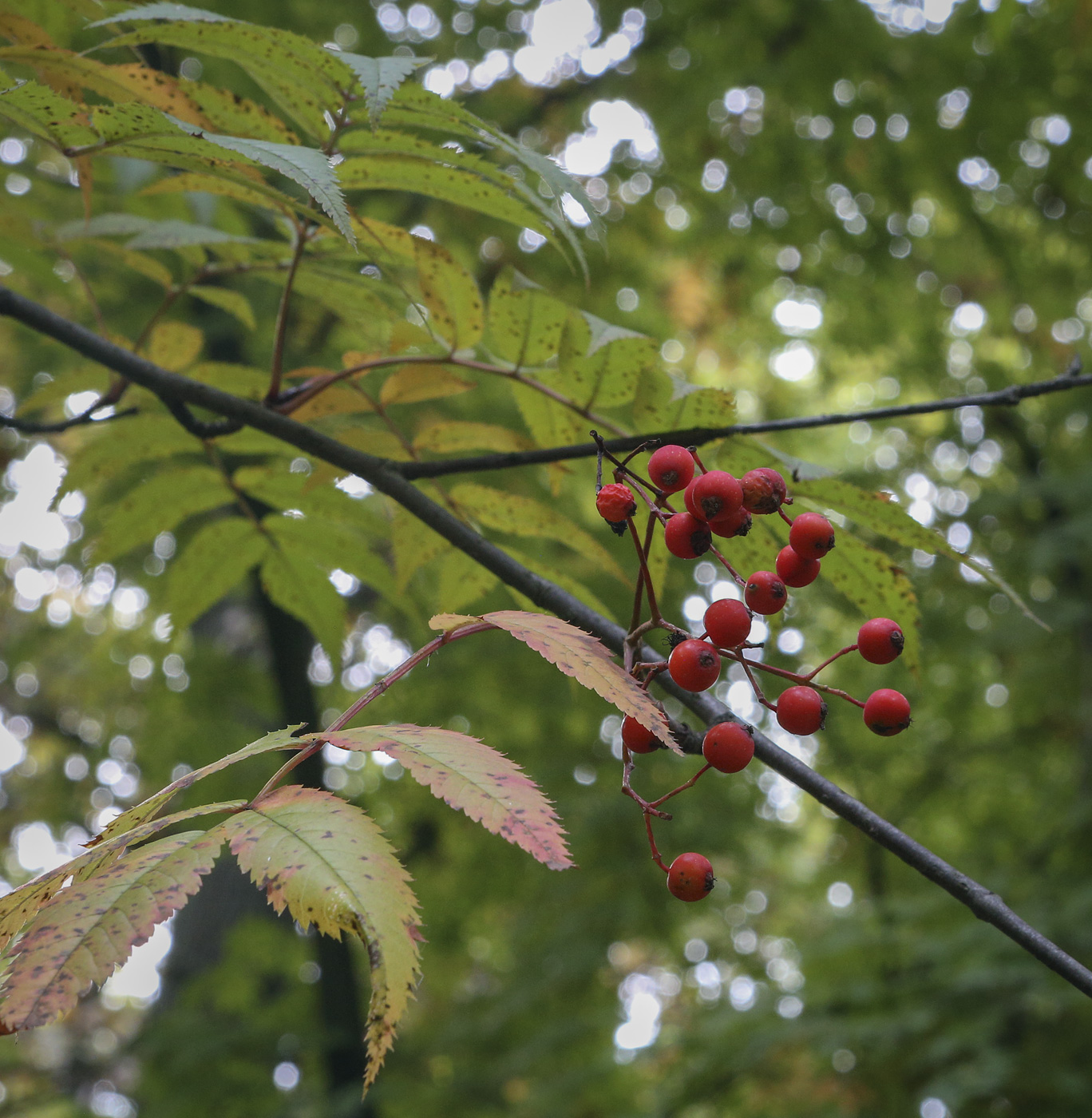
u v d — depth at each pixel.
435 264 1.67
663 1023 10.29
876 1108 5.30
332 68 1.39
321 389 1.83
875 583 1.61
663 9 6.44
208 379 2.22
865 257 7.20
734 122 6.73
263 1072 5.23
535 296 1.71
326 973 5.23
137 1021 11.87
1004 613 7.91
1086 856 6.34
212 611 8.22
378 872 0.79
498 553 1.55
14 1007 0.71
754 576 1.18
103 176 2.44
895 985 5.33
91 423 2.04
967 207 6.91
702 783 6.91
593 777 6.93
